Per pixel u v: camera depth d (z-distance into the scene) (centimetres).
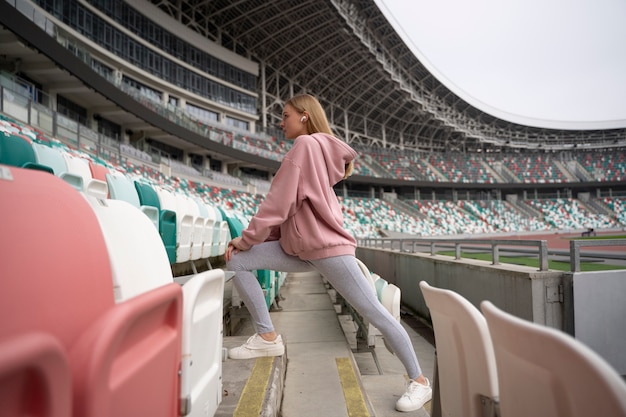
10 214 64
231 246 243
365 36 3494
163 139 2595
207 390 123
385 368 371
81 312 75
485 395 112
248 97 3459
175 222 332
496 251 382
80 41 2031
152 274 123
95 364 57
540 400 81
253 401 189
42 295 66
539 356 78
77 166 255
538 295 307
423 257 573
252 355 255
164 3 2848
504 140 5738
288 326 429
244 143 3173
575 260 303
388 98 4547
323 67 3894
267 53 3700
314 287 809
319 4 2905
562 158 5650
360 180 4069
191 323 103
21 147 193
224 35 3444
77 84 1905
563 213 4956
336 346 344
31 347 42
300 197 223
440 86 4631
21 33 1411
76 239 80
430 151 5375
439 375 155
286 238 231
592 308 300
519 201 5100
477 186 4744
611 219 4897
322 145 234
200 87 3005
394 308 287
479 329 110
